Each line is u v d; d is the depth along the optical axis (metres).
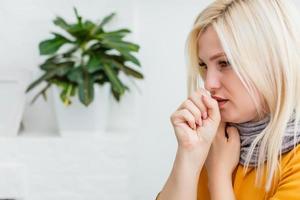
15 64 2.20
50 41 1.99
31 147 2.05
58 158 2.05
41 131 2.22
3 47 2.19
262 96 0.83
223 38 0.81
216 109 0.89
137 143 2.26
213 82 0.86
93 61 1.95
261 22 0.80
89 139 2.04
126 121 2.20
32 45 2.19
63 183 2.06
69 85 1.98
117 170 2.06
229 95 0.86
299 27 0.81
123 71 1.98
